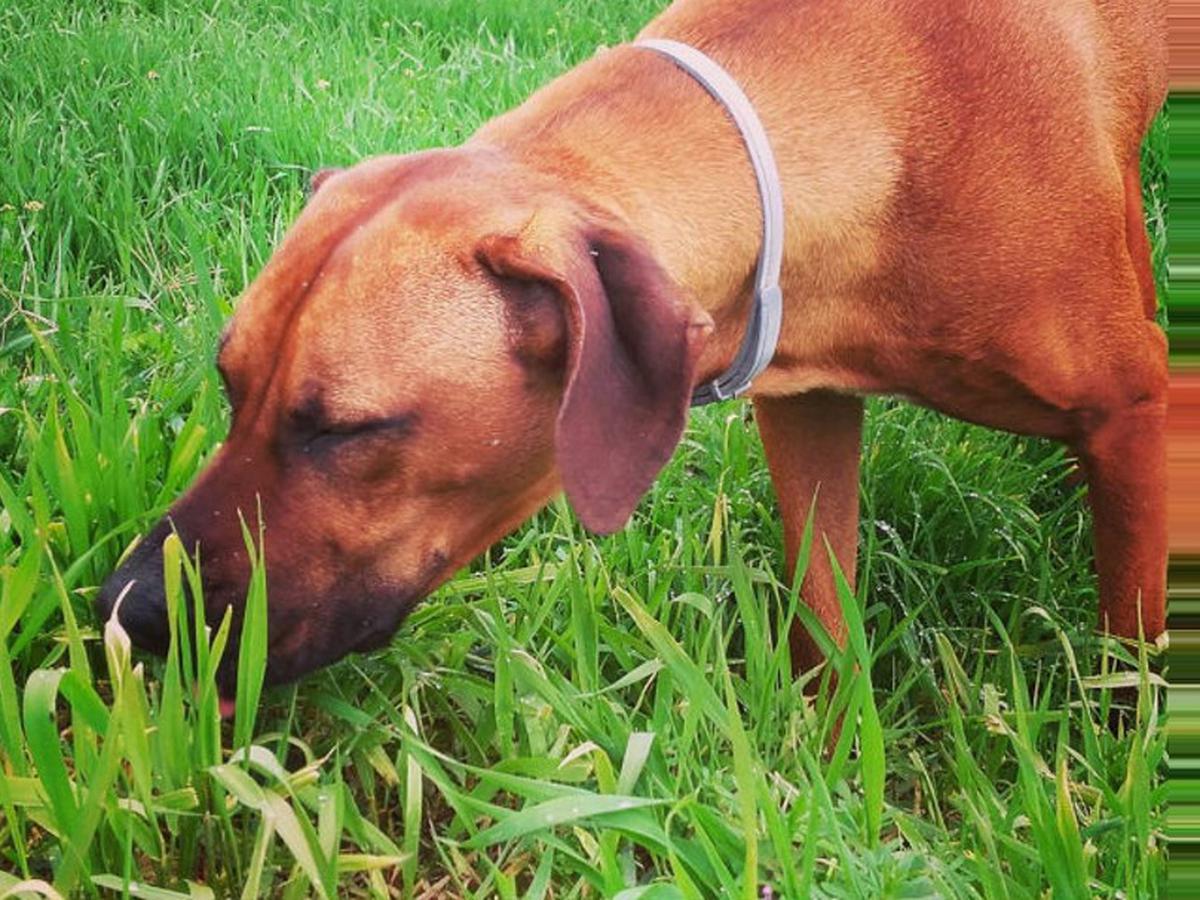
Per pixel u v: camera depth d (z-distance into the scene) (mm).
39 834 793
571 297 742
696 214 835
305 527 772
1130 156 984
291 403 760
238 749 773
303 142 1452
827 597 1007
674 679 889
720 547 1004
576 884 801
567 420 728
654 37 902
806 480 999
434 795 862
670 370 744
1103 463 968
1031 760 814
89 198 1324
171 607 753
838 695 887
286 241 785
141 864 793
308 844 732
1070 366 927
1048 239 903
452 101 1550
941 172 883
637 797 783
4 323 1133
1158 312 1291
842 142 872
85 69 1566
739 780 727
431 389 763
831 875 786
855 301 900
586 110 843
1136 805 801
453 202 777
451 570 819
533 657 888
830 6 895
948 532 1125
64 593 758
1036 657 1053
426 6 1878
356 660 874
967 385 933
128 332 1145
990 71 897
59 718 872
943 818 922
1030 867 811
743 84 869
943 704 981
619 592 831
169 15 1755
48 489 937
